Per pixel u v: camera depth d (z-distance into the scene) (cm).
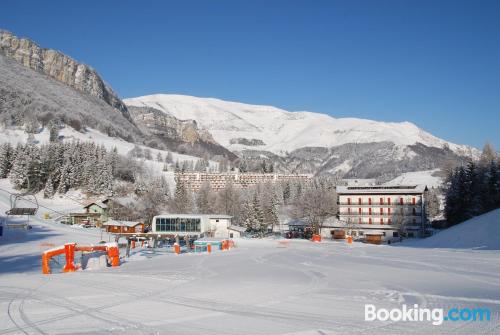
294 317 1686
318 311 1784
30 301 2144
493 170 8569
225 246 6372
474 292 2123
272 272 3225
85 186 13512
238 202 13738
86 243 6831
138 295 2272
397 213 10275
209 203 13625
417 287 2333
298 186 17850
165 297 2197
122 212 11388
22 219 9431
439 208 16275
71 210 11619
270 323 1598
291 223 10725
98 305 2009
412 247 5891
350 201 10681
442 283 2450
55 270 3744
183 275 3152
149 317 1736
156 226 9256
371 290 2286
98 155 15738
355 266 3516
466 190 8725
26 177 13100
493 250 4509
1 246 5816
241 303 1995
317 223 10169
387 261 3872
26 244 6159
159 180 15550
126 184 15500
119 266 4069
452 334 1392
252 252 5469
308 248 6141
